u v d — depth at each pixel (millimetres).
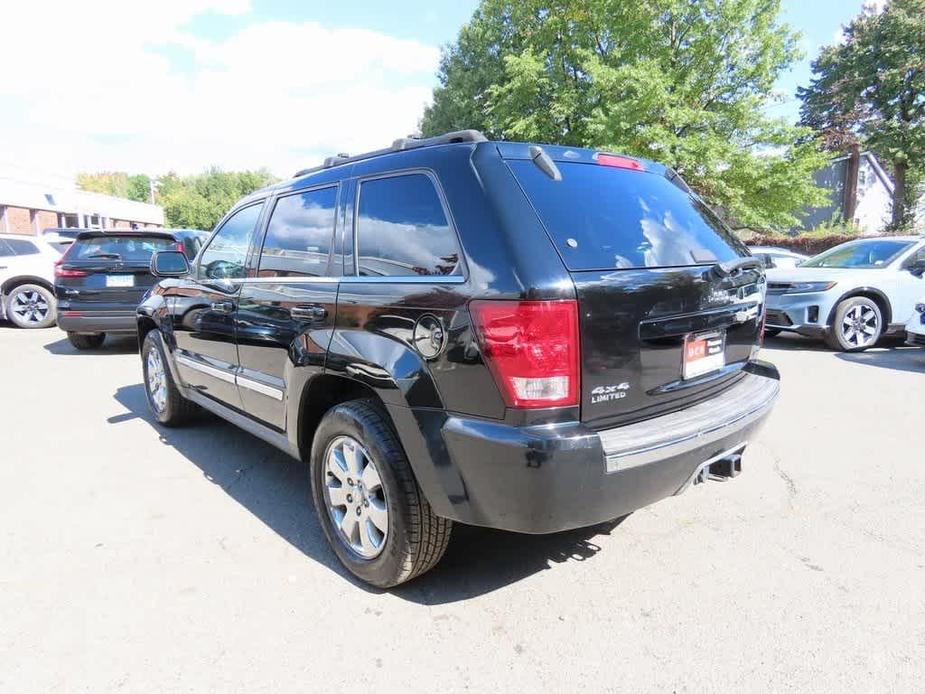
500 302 2205
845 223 33156
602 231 2529
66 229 14531
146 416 5551
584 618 2578
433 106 34062
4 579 2883
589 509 2309
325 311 2916
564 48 24109
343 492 2916
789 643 2398
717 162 20891
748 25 21734
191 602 2711
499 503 2291
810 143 21844
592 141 20953
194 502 3730
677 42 22578
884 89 34688
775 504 3611
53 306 11281
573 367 2246
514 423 2217
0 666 2309
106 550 3154
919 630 2459
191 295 4340
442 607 2668
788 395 6008
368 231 2857
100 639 2463
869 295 8266
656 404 2588
